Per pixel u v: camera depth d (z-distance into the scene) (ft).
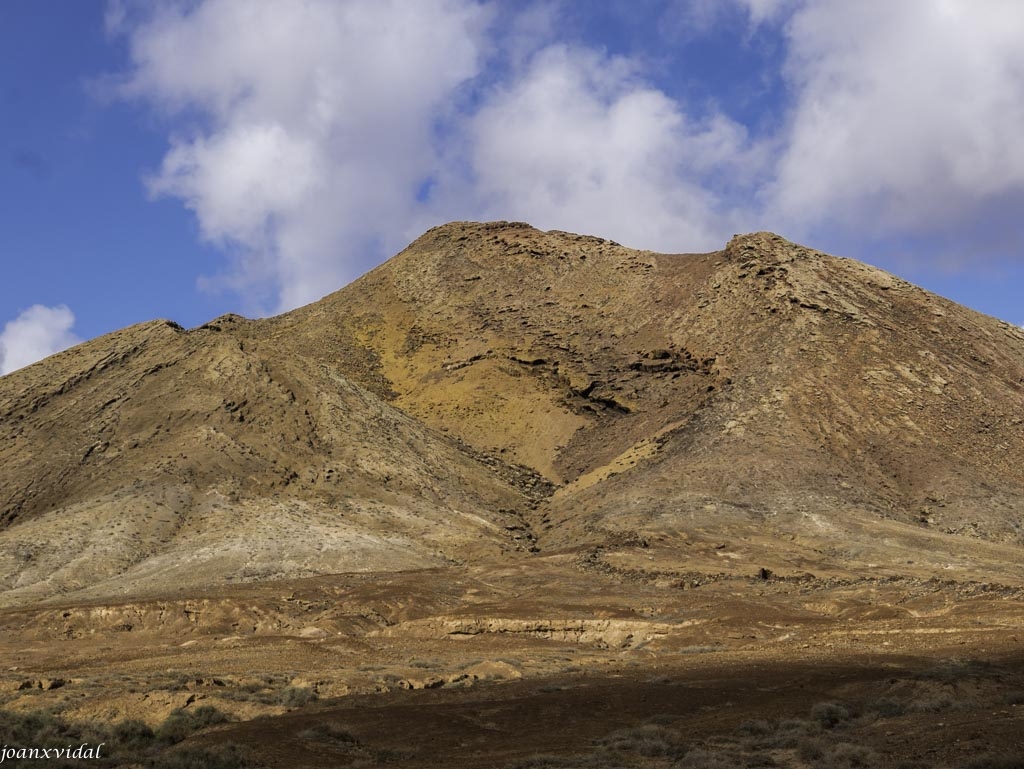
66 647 197.16
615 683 124.67
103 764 87.81
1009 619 161.17
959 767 68.44
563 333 532.73
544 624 197.16
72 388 403.34
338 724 100.01
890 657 128.57
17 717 100.01
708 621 189.47
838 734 85.76
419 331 574.15
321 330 591.37
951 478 358.64
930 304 481.87
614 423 463.83
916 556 284.00
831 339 440.04
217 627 215.31
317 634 202.59
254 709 110.73
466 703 112.88
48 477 339.98
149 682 125.18
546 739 94.43
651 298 536.83
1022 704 90.17
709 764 77.51
